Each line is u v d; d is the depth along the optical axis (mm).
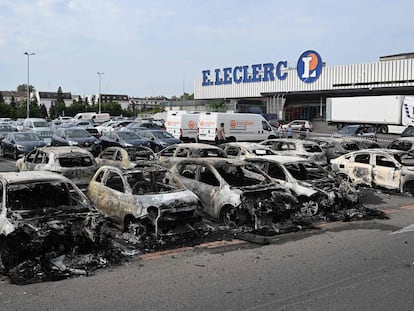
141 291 6113
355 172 15609
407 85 44719
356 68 49156
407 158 15094
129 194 9078
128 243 8539
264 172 11750
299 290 6121
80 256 7340
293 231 9633
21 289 6168
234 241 8781
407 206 12594
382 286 6262
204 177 11125
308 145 18484
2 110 77750
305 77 54281
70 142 23844
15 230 6922
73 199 8680
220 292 6066
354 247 8352
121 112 96812
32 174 8562
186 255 7848
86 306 5598
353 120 45875
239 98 64750
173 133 30781
